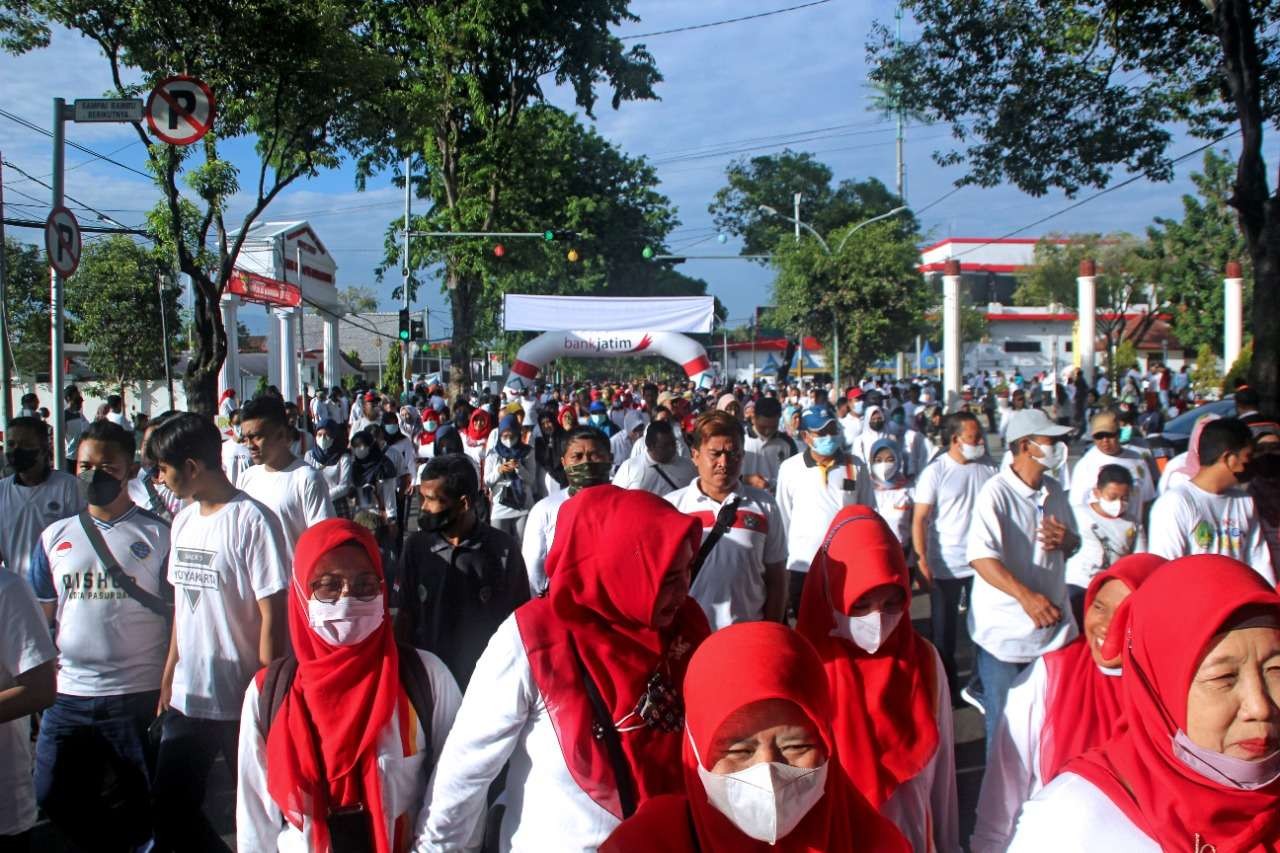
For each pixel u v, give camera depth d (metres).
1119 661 2.70
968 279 68.81
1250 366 11.45
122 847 4.08
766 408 8.27
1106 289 48.75
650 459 6.44
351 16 14.77
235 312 24.62
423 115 14.98
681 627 2.81
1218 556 2.04
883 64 15.38
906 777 2.97
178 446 3.78
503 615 4.46
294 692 2.97
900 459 8.20
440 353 66.75
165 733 3.75
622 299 22.66
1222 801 1.91
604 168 43.09
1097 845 2.00
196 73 11.90
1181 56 14.19
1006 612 4.73
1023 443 4.86
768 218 63.81
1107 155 14.79
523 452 9.57
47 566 4.14
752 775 1.96
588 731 2.55
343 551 2.94
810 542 6.38
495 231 27.09
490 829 2.79
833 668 3.08
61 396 8.30
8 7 10.92
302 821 2.87
